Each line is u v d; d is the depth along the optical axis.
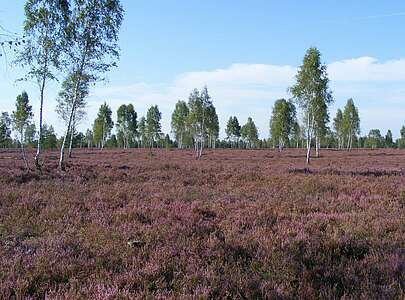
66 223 9.29
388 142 144.88
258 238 7.73
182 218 9.68
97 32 25.41
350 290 5.31
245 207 11.58
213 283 5.32
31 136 81.88
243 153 68.69
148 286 5.34
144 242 7.53
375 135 136.38
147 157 51.06
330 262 6.41
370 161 45.97
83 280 5.55
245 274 5.67
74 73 25.78
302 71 43.38
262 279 5.64
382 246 7.26
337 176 21.86
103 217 9.77
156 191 15.23
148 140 105.50
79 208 11.09
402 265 6.13
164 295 5.03
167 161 40.31
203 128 59.59
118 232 8.14
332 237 7.67
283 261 6.20
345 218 9.86
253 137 112.81
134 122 99.12
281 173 23.73
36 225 9.27
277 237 7.70
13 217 9.83
